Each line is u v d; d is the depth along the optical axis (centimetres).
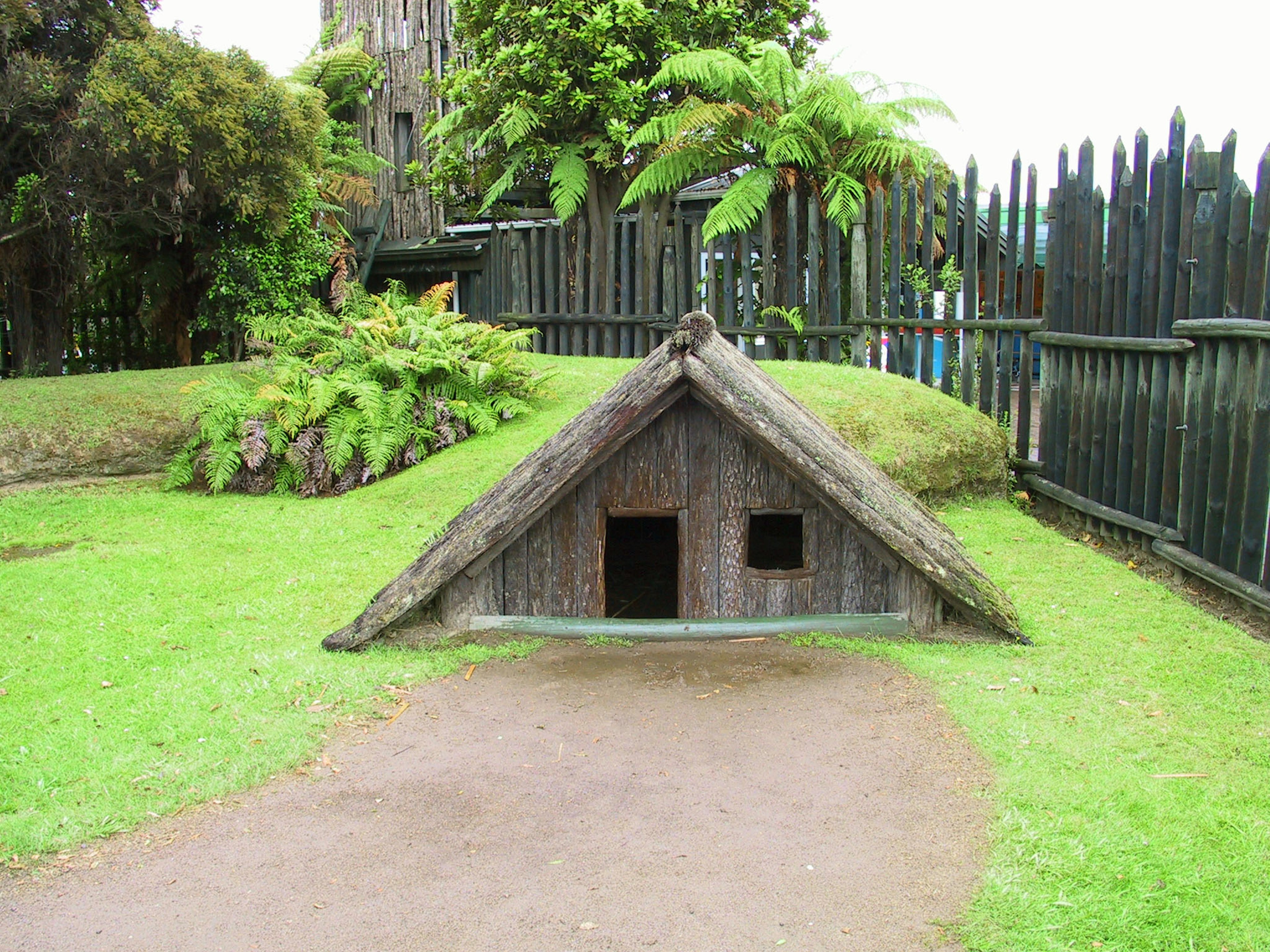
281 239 1321
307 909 308
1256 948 283
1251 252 552
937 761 394
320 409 871
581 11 1216
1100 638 527
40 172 1148
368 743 419
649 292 1226
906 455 776
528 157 1326
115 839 348
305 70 1598
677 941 290
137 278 1394
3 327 1429
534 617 543
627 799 369
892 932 292
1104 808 355
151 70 1067
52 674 493
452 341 1010
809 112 1086
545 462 524
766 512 542
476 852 337
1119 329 700
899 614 539
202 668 499
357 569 668
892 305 1000
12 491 878
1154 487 660
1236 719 430
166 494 889
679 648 523
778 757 400
